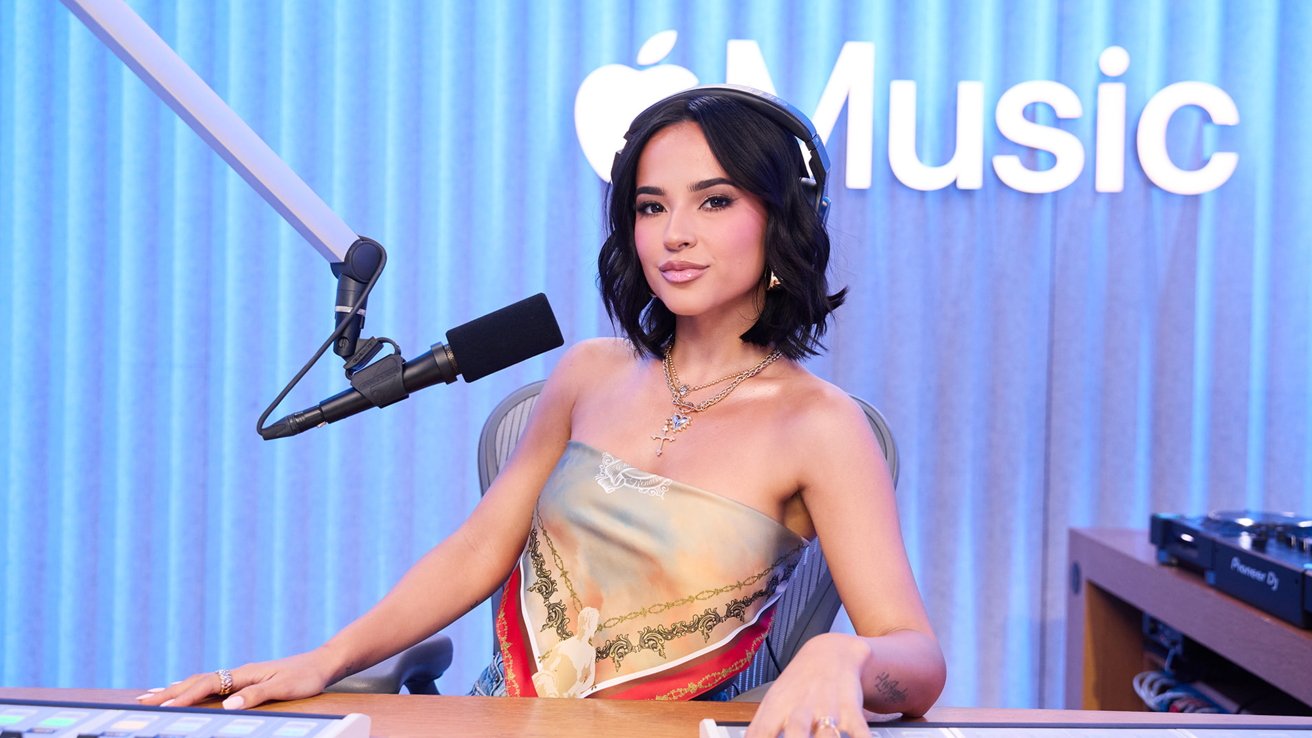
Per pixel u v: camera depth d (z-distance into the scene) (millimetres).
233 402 3568
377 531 3582
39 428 3586
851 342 3471
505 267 3512
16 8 3525
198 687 1279
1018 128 3412
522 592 1604
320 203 1270
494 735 1171
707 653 1482
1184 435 3465
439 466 3545
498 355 1338
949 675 3514
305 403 3562
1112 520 3480
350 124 3492
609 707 1275
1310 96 3408
